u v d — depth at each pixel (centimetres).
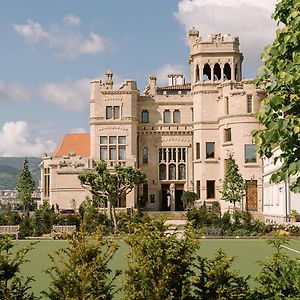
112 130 9275
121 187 7206
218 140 8906
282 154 1316
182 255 1362
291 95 1235
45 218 5781
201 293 1380
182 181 9650
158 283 1327
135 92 9369
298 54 1234
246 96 8262
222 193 7506
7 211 7219
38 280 2497
